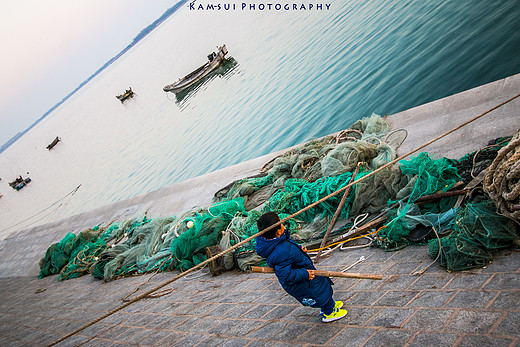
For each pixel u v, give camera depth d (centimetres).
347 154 713
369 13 2345
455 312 331
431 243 433
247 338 418
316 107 1681
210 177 1240
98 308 725
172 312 577
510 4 1302
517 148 393
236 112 2336
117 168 3058
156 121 3753
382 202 607
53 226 1792
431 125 765
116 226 1198
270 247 344
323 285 368
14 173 6662
